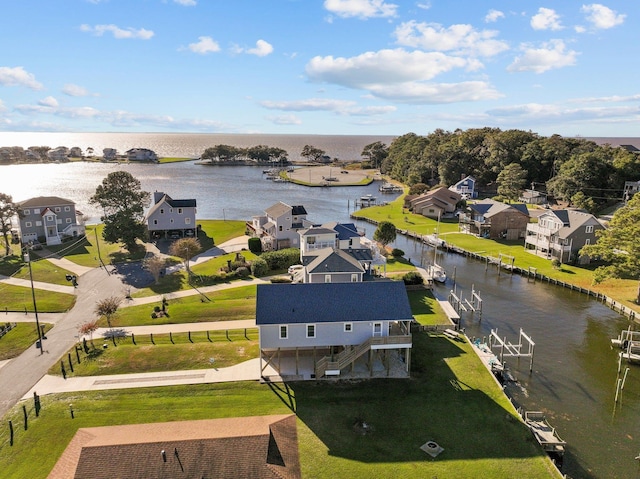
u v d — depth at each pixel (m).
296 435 26.34
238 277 63.34
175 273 65.06
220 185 171.50
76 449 24.05
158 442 23.17
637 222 56.38
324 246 66.62
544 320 52.41
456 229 99.50
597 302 58.25
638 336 47.78
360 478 26.36
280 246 77.19
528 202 122.06
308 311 37.19
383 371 38.38
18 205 78.06
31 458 28.02
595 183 114.31
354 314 37.28
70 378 36.81
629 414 34.38
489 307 56.41
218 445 23.16
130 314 49.75
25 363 39.28
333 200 142.75
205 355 40.53
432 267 68.44
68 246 79.19
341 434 30.25
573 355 43.72
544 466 27.47
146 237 82.31
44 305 52.03
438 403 33.97
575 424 33.03
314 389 35.56
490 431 30.77
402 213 117.44
